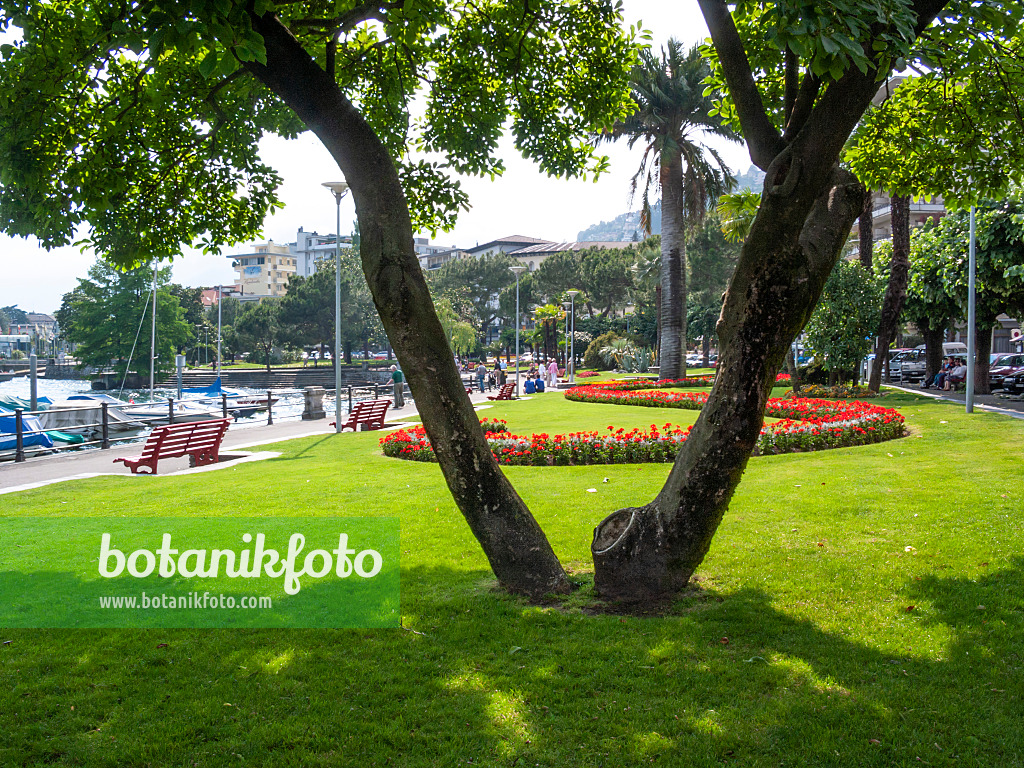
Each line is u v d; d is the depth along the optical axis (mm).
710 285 57125
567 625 4699
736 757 3182
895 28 4223
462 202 7871
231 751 3311
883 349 23328
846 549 6203
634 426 17109
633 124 30516
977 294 22016
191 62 6434
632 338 63188
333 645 4539
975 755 3141
